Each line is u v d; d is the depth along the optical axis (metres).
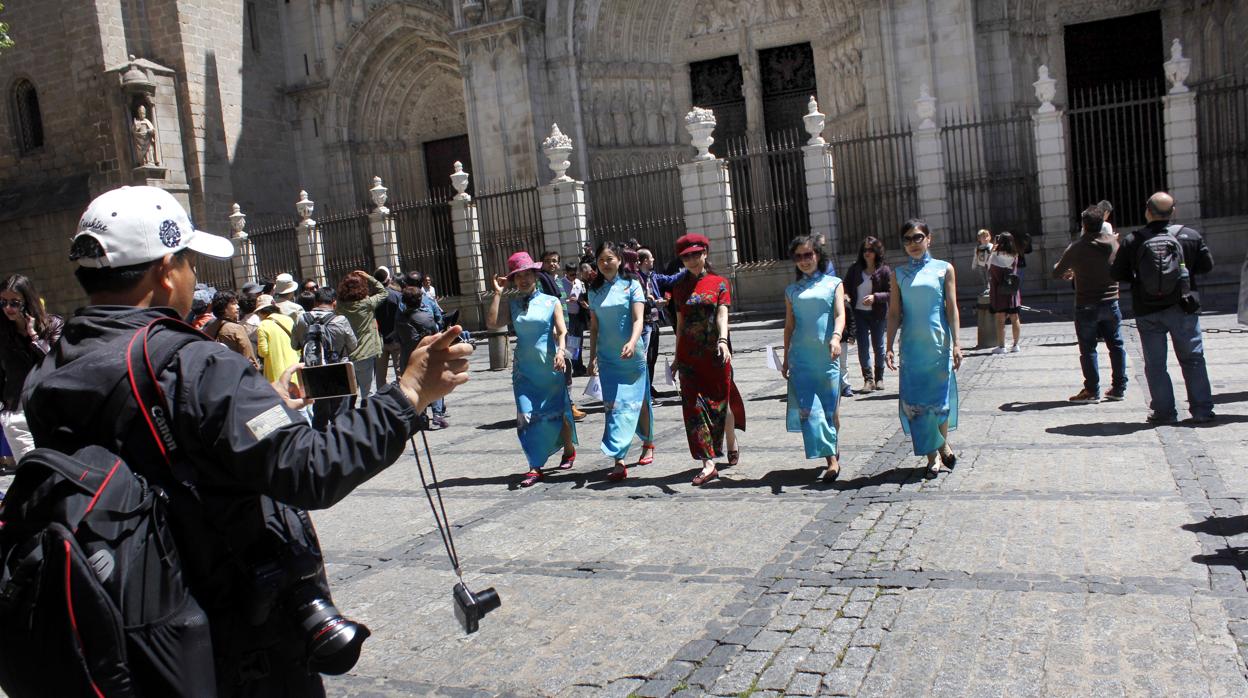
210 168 28.45
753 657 4.12
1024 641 4.01
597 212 22.92
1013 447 7.42
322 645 2.11
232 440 1.93
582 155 25.70
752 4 25.62
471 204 23.66
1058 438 7.58
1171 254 7.52
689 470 7.76
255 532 2.09
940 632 4.18
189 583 2.03
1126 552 4.91
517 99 25.64
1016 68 22.58
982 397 9.69
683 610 4.74
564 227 22.12
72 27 27.78
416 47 29.36
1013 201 21.91
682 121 27.00
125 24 27.81
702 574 5.24
